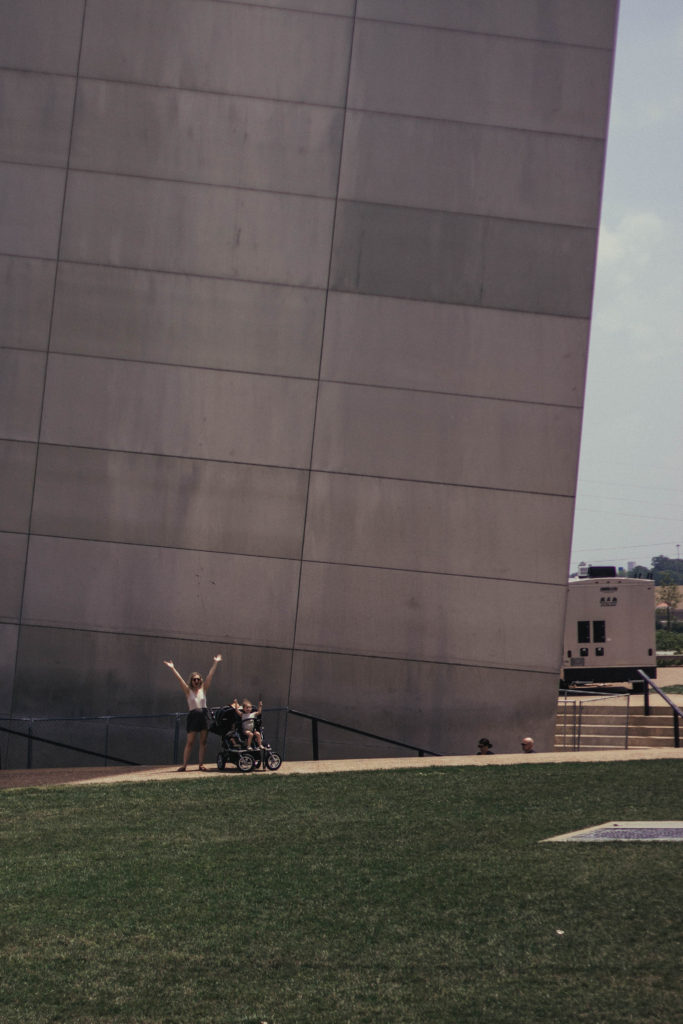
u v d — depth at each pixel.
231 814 12.26
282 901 8.67
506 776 14.28
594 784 13.45
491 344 20.31
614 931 7.61
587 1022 6.16
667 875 8.84
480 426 20.23
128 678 19.78
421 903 8.48
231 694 19.84
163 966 7.30
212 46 20.25
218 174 20.19
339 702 19.89
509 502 20.19
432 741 19.86
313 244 20.23
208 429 20.03
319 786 13.95
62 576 19.86
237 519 20.02
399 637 19.98
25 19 20.12
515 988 6.71
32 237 20.02
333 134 20.27
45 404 19.95
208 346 20.09
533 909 8.18
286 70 20.30
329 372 20.16
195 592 19.94
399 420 20.17
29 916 8.41
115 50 20.17
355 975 7.04
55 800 13.52
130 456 19.97
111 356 20.02
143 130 20.14
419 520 20.11
